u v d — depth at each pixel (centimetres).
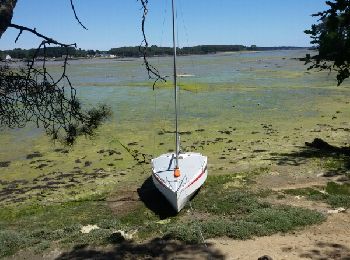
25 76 383
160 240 1195
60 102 416
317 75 6631
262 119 3322
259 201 1517
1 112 392
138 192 1794
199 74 7575
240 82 5862
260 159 2194
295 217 1291
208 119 3362
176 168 1658
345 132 2806
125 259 1090
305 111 3591
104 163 2305
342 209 1386
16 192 1925
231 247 1127
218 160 2258
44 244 1205
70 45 358
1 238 1240
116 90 5262
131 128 3084
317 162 2028
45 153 2527
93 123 525
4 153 2544
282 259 1030
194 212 1501
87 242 1214
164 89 5197
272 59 13700
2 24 300
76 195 1830
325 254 1041
